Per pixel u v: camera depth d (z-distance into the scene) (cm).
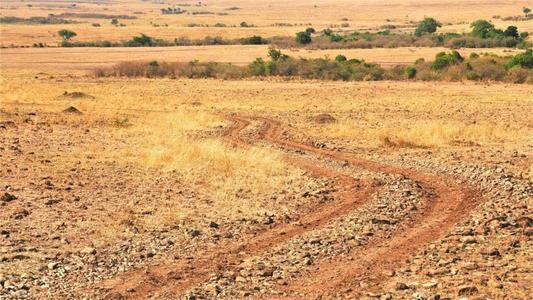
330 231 1658
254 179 2219
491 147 2933
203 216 1789
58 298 1264
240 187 2105
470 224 1706
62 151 2684
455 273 1356
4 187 2033
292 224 1728
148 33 16288
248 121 3975
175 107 4684
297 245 1554
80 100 4959
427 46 11669
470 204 1917
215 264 1438
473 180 2220
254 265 1425
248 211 1839
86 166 2383
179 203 1916
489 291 1248
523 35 12306
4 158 2489
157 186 2111
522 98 5056
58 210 1816
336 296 1257
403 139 3038
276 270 1402
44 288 1311
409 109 4512
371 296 1242
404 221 1748
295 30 18050
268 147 2930
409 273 1368
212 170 2328
